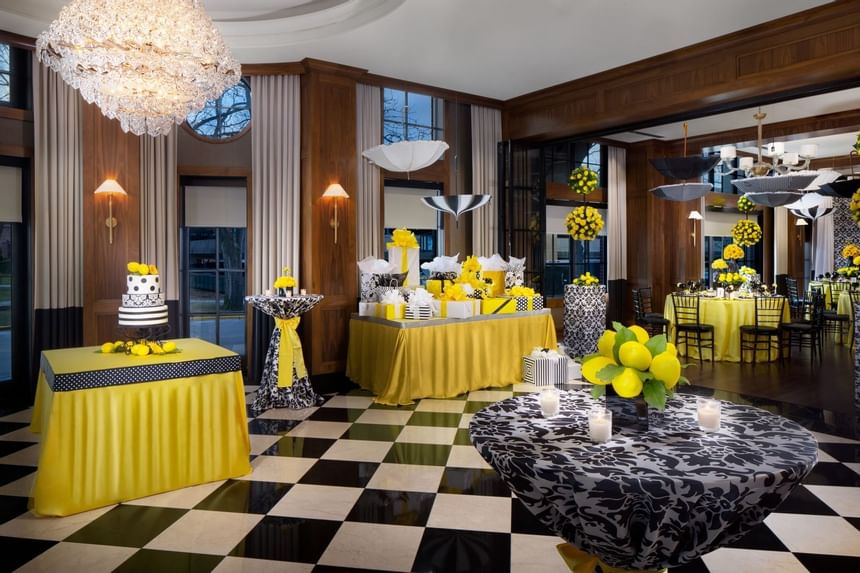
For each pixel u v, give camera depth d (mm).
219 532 3162
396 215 7895
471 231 8406
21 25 5523
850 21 5129
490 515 3359
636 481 1666
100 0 3416
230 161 6922
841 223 15383
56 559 2877
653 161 7523
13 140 5836
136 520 3297
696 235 11742
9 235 5988
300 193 6867
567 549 2352
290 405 5664
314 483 3826
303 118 6840
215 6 5848
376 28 5730
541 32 5816
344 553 2939
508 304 6789
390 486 3773
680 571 2762
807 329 8188
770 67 5656
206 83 3932
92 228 6102
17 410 5629
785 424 2162
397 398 5816
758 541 3049
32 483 3822
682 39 6000
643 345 2043
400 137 7777
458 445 4582
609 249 11086
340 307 6949
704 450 1901
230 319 7141
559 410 2361
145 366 3564
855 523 3242
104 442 3451
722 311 8250
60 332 6027
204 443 3801
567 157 10656
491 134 8375
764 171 7250
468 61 6676
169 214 6570
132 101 3760
